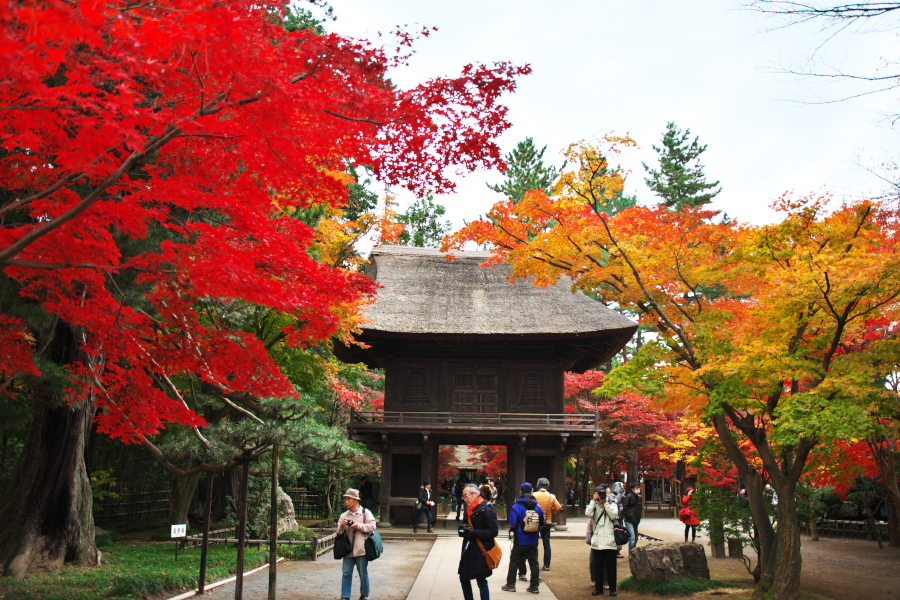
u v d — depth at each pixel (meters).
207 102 5.30
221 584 11.53
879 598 11.42
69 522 12.83
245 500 9.14
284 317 17.58
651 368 12.47
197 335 7.34
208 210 8.04
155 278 6.25
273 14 5.58
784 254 10.41
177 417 7.68
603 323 24.81
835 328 10.45
